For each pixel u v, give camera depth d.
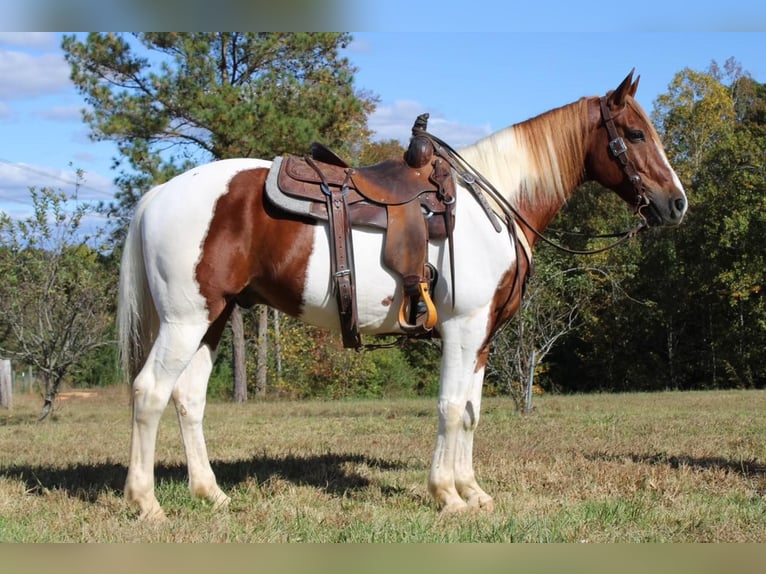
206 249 4.79
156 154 19.89
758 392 20.73
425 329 4.96
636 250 26.88
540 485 5.97
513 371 14.07
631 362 30.48
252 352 26.64
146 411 4.80
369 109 32.81
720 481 6.15
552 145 5.43
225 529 4.50
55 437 10.18
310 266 4.81
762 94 39.25
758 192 26.61
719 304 28.98
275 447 8.59
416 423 12.16
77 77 19.39
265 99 19.45
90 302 15.55
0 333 16.11
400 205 4.86
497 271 5.00
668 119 36.41
